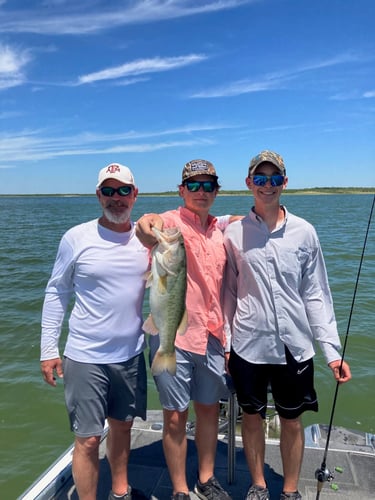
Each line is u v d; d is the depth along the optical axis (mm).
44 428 5086
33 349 7340
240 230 2939
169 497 3072
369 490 3070
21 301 10492
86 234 2887
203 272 2920
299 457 2889
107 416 2975
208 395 3000
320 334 2898
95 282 2822
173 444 2920
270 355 2842
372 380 6066
